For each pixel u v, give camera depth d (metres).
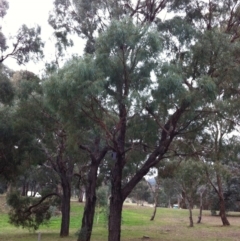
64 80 13.12
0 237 27.33
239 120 15.85
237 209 54.25
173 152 19.05
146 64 13.80
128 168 22.95
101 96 13.73
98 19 20.78
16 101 22.91
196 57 14.91
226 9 17.09
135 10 18.69
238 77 14.92
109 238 17.31
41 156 23.25
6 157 22.16
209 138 17.88
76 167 34.09
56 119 19.98
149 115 15.14
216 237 27.47
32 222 29.30
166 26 15.50
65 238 26.11
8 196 28.88
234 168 40.12
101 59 13.78
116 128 15.20
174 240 25.53
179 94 13.54
